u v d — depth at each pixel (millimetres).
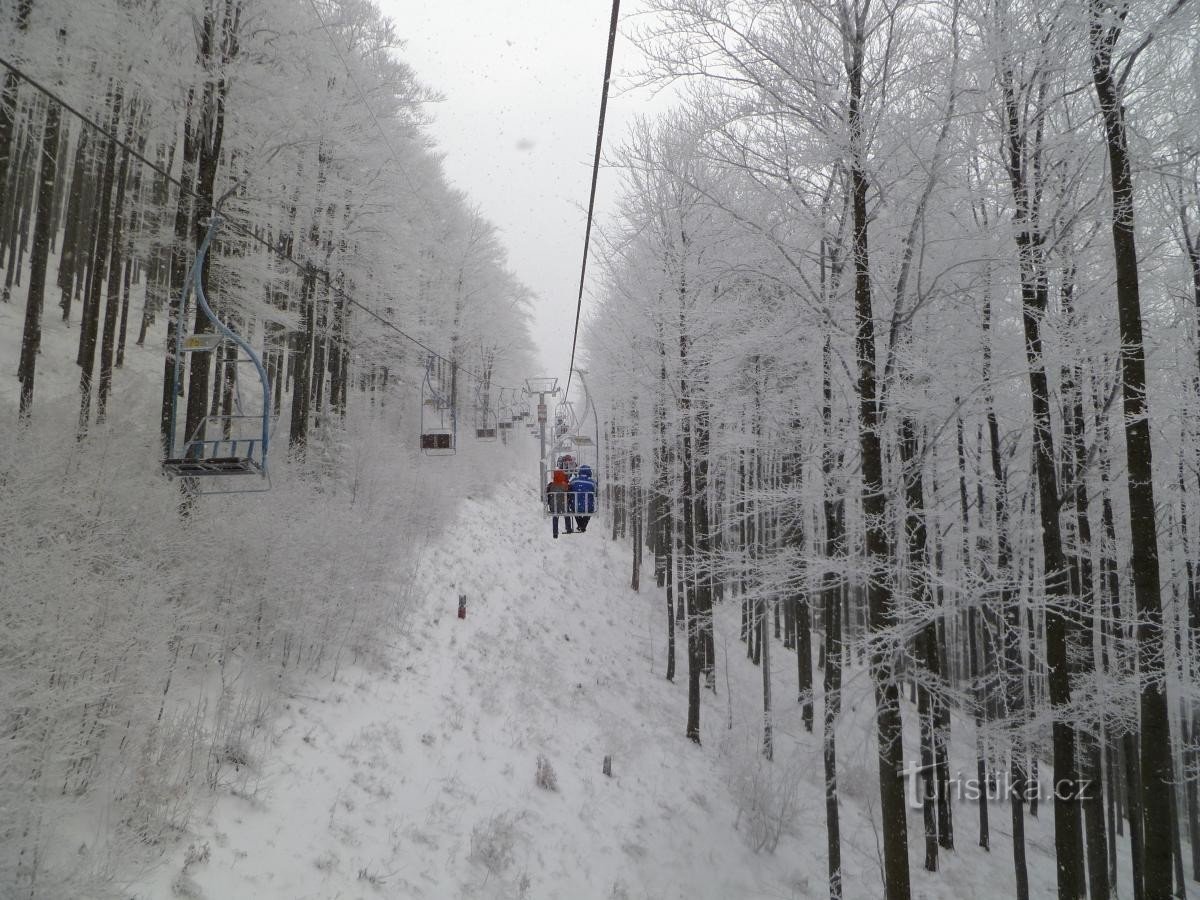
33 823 4602
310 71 12422
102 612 6242
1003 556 9375
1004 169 7004
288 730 7887
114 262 13359
